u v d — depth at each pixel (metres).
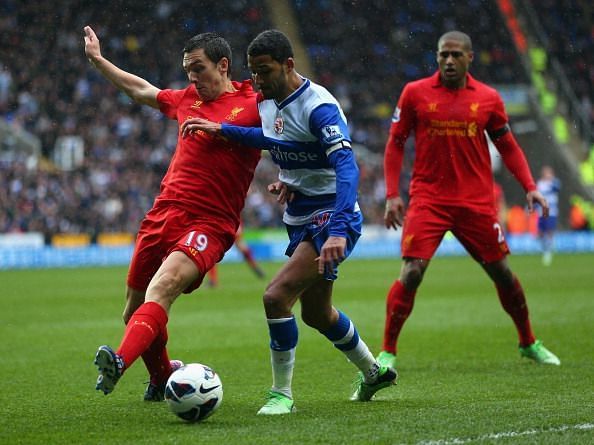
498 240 27.19
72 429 17.80
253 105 20.56
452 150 26.84
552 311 44.84
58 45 121.88
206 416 18.28
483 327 39.03
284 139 19.23
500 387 23.20
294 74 19.06
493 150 120.56
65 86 119.50
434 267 87.62
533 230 123.81
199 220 20.25
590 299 51.31
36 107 116.44
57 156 112.88
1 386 24.34
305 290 19.67
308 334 37.19
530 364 27.83
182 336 36.88
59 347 33.84
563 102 135.88
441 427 17.16
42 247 99.31
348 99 132.88
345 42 135.75
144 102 22.09
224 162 20.36
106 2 124.81
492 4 141.12
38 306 51.75
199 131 20.45
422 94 27.05
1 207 101.25
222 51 20.66
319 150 19.11
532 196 27.34
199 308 49.34
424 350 31.86
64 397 22.36
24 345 34.44
